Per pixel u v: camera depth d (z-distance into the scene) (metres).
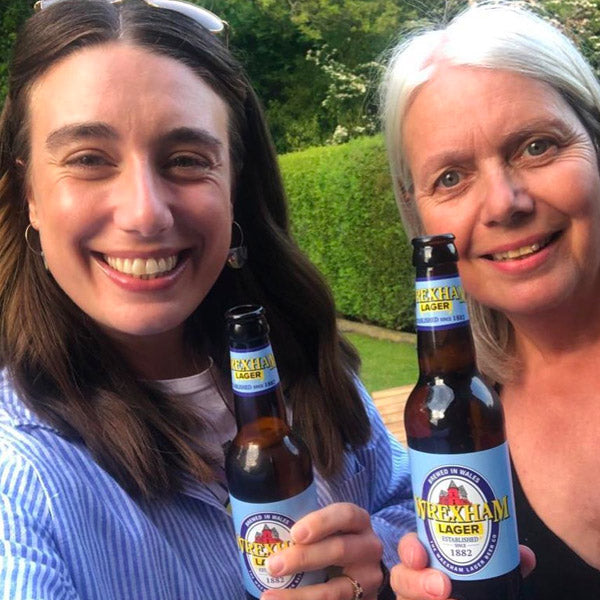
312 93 4.61
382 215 2.62
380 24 4.36
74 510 0.41
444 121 0.52
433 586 0.38
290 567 0.40
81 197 0.44
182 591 0.44
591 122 0.52
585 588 0.54
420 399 0.39
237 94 0.52
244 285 0.60
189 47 0.47
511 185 0.50
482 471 0.38
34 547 0.37
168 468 0.47
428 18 0.77
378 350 2.52
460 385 0.38
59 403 0.45
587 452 0.56
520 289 0.52
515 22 0.52
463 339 0.39
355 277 2.79
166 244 0.45
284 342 0.59
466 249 0.53
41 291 0.48
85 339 0.48
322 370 0.59
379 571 0.44
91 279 0.46
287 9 4.63
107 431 0.45
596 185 0.51
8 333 0.48
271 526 0.40
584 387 0.57
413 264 0.40
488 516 0.38
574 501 0.55
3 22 3.95
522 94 0.50
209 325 0.58
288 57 4.75
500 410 0.39
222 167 0.48
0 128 0.49
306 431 0.56
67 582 0.37
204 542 0.47
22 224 0.50
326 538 0.42
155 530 0.44
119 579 0.42
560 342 0.57
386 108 0.58
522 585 0.39
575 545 0.55
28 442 0.42
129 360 0.52
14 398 0.45
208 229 0.47
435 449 0.38
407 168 0.58
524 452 0.59
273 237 0.60
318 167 2.85
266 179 0.60
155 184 0.44
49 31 0.45
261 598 0.40
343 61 4.52
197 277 0.48
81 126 0.43
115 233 0.44
